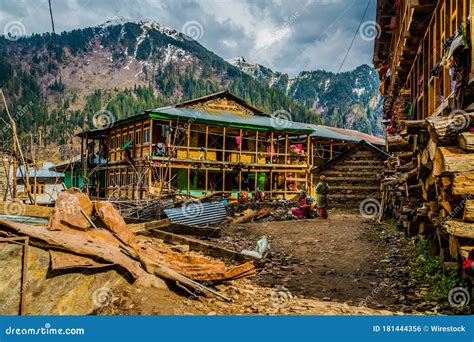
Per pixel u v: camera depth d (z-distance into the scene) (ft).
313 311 19.57
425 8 31.24
